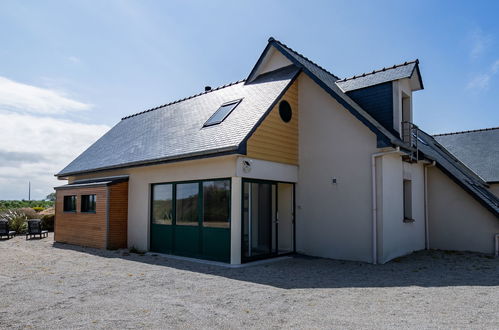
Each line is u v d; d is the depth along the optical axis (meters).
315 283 6.94
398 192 10.41
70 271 8.27
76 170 15.10
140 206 12.05
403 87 11.16
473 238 11.63
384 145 9.04
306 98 10.98
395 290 6.33
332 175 10.21
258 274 7.83
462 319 4.62
